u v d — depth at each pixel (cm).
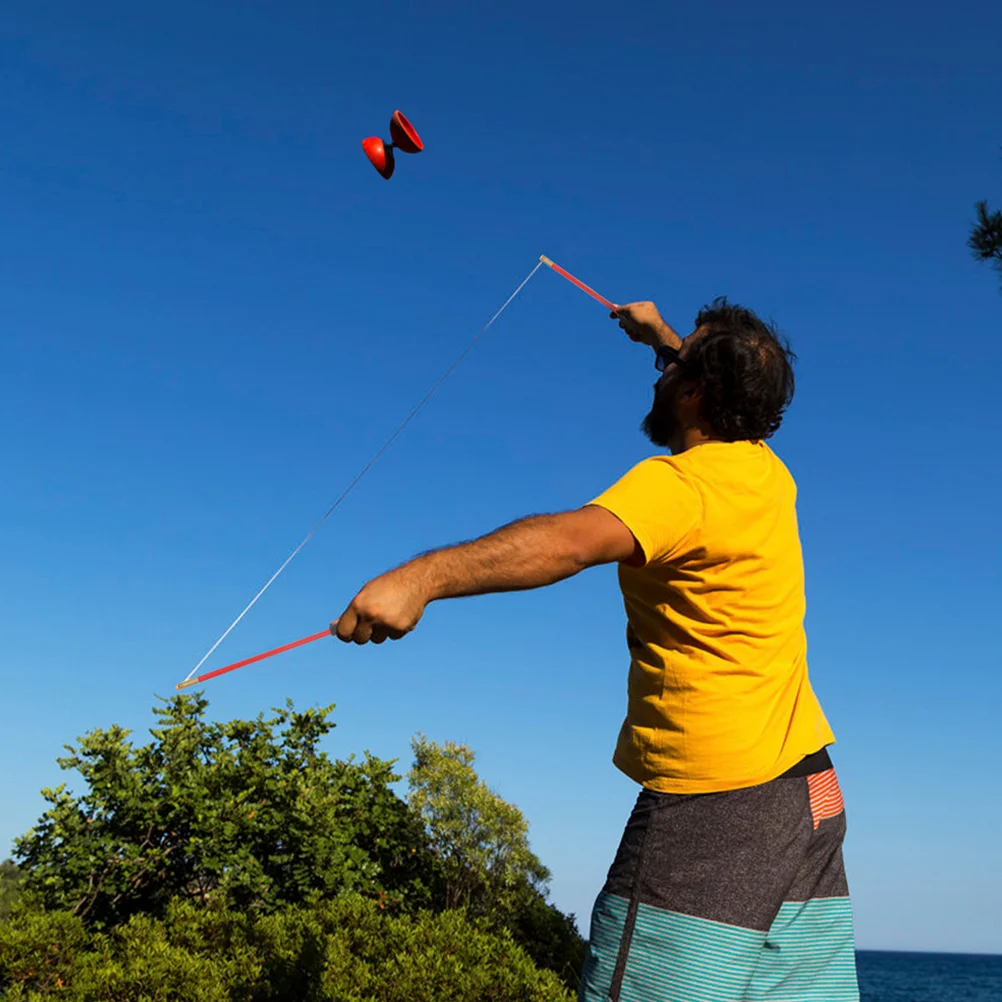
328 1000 543
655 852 201
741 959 195
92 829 700
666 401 231
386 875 771
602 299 320
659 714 206
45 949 583
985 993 6869
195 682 183
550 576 179
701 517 197
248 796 752
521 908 807
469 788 805
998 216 727
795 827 202
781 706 209
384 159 295
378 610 167
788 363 230
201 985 542
